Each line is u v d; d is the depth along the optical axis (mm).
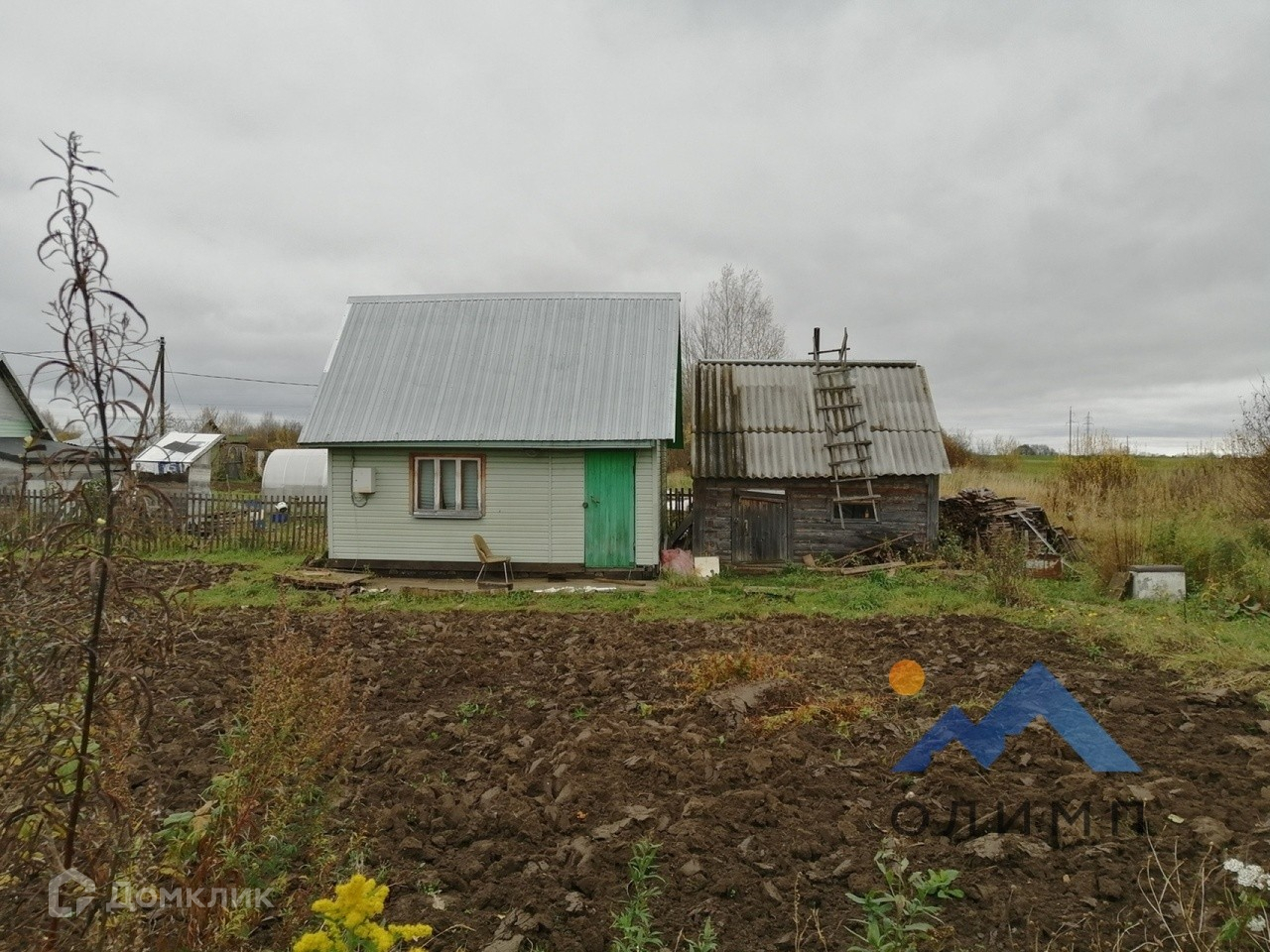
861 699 7637
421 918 4176
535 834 4996
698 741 6602
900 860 4648
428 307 18234
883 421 18125
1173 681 8453
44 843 3178
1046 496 24688
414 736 6801
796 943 3947
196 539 18781
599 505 15992
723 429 18156
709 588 14977
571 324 17656
